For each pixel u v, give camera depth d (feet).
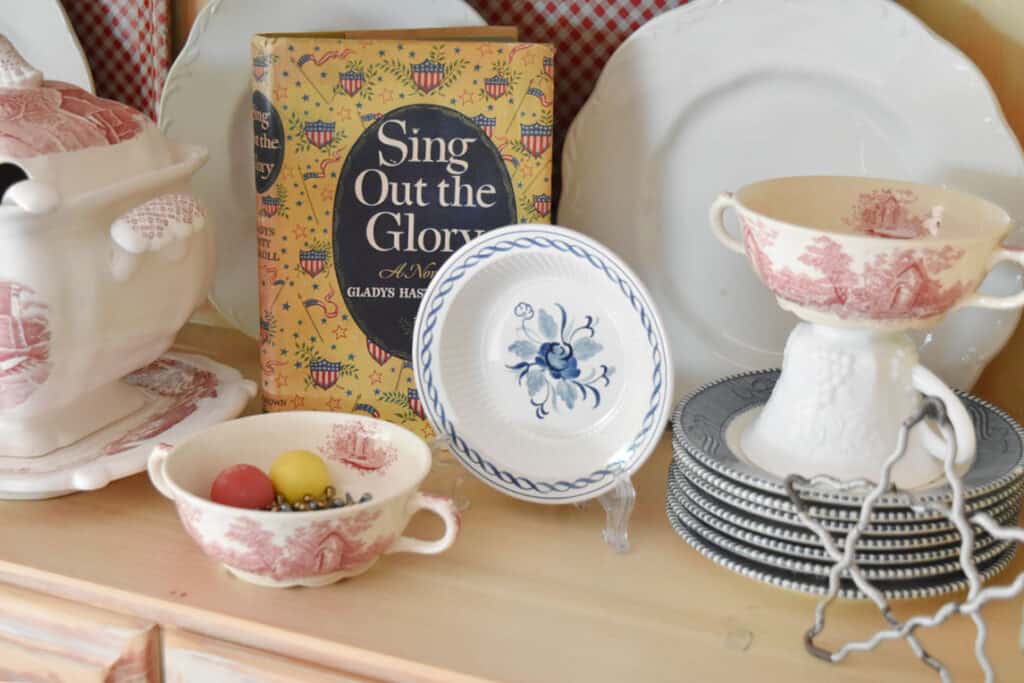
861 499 2.32
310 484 2.58
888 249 2.20
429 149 3.00
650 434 2.69
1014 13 2.95
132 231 2.66
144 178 2.75
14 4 3.81
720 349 3.29
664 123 3.13
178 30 3.79
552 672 2.21
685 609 2.44
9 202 2.49
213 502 2.43
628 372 2.77
